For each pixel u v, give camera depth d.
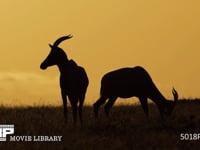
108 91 80.75
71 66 75.75
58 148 58.97
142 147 59.19
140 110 86.44
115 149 58.31
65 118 75.25
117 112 84.88
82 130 69.69
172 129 69.69
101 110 89.31
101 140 62.06
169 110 79.31
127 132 67.19
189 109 85.00
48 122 74.94
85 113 84.81
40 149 58.91
